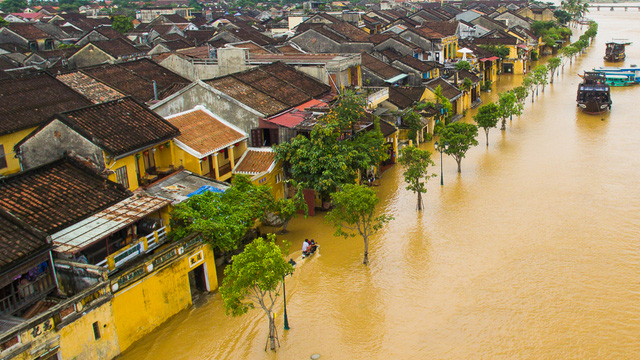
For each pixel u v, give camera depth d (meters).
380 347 26.14
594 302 28.94
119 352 25.16
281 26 122.56
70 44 97.19
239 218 30.70
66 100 40.66
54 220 25.80
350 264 33.94
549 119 69.19
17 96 38.62
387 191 45.97
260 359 25.55
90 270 24.06
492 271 32.41
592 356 24.91
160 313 27.42
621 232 36.62
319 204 41.28
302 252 35.09
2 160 35.19
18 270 22.30
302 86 49.72
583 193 43.69
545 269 32.38
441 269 32.91
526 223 38.62
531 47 114.00
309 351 26.00
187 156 35.19
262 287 24.44
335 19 91.19
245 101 42.72
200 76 55.72
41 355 21.45
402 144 56.78
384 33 88.00
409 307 29.23
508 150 56.50
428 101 64.12
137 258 27.14
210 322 28.12
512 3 193.62
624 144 56.78
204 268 30.16
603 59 117.00
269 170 38.50
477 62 88.88
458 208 41.78
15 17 135.75
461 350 25.67
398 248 35.75
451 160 54.12
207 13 172.12
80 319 23.05
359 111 43.75
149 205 28.12
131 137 32.00
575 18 184.38
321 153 38.88
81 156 29.98
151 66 56.47
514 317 27.95
